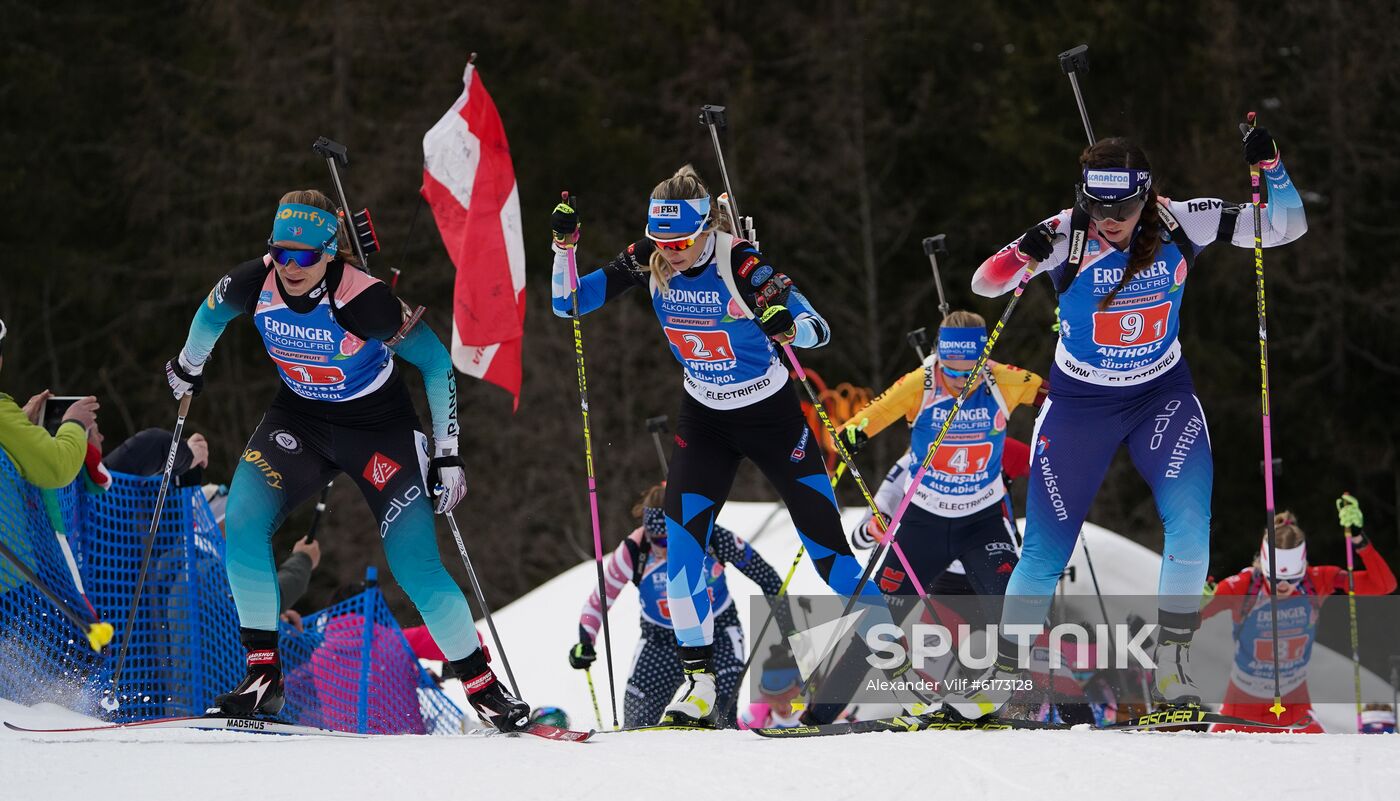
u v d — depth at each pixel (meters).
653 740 14.08
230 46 70.56
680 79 72.12
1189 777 11.45
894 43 71.25
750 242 17.16
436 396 15.52
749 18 75.19
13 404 16.75
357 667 21.61
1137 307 14.37
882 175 71.69
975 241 71.00
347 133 68.50
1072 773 11.71
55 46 70.06
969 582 21.19
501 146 25.03
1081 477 14.89
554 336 66.88
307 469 15.63
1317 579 26.42
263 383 68.12
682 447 17.00
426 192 24.92
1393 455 69.00
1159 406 14.73
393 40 69.44
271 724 14.89
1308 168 69.75
